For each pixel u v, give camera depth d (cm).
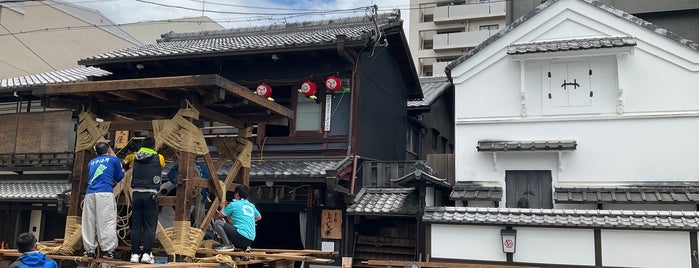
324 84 1392
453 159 1432
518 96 1337
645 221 1062
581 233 1091
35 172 1666
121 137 1539
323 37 1395
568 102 1301
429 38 5188
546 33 1344
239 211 830
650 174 1226
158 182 711
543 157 1295
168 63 1479
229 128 1452
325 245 1309
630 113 1257
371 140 1485
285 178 1222
